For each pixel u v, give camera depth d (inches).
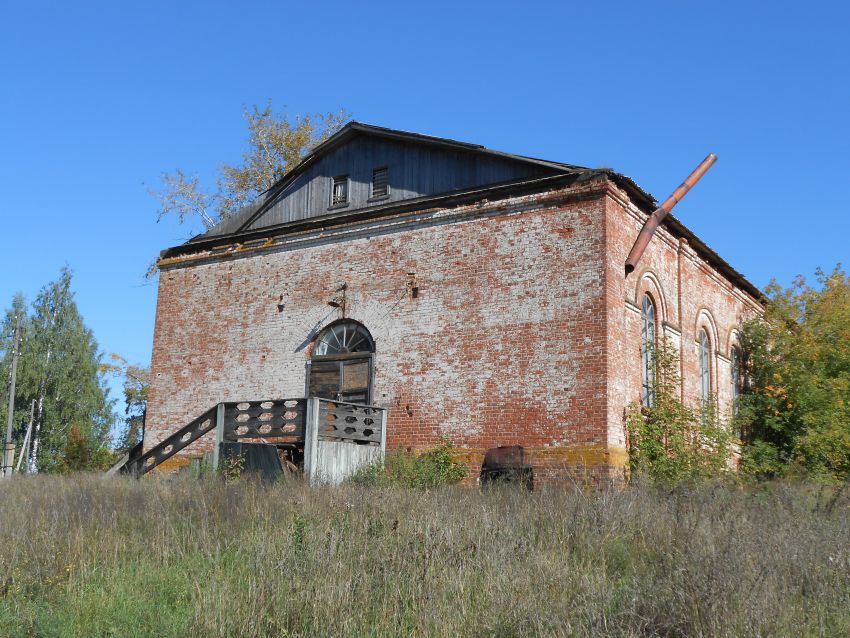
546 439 653.3
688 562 284.5
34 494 525.3
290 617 277.0
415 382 727.7
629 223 703.1
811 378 886.4
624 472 634.2
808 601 273.1
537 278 684.1
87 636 276.1
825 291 965.2
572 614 264.2
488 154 738.8
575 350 655.1
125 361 1946.4
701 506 390.0
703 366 870.4
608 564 332.8
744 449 882.8
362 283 780.0
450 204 745.6
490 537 342.3
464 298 717.3
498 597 276.7
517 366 679.1
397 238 767.7
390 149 810.2
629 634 246.7
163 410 878.4
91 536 380.8
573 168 685.9
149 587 320.2
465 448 689.0
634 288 709.3
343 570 305.3
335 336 793.6
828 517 403.2
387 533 347.9
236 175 1427.2
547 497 425.1
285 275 834.2
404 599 287.1
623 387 661.9
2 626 277.3
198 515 416.5
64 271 1940.2
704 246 852.6
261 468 658.2
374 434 707.4
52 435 1770.4
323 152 855.1
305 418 659.4
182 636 272.4
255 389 826.8
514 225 705.0
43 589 316.2
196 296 890.1
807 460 842.2
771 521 377.1
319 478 611.2
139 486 557.9
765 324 989.2
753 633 238.5
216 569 327.9
